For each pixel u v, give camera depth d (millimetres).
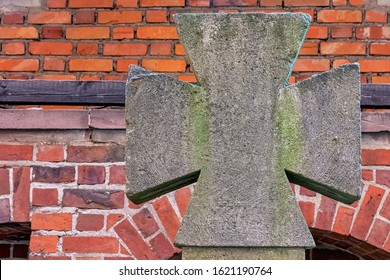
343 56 4027
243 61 2314
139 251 3658
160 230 3670
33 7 4098
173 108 2309
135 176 2289
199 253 2266
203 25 2334
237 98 2301
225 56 2316
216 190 2266
